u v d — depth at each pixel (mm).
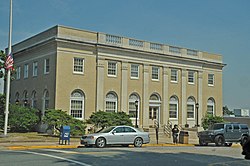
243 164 16766
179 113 47438
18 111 37188
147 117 44000
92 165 15008
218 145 31750
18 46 46281
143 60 44188
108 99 41062
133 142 26344
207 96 50812
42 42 39875
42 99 39781
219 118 47438
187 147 28984
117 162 16172
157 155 19750
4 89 48250
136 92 43375
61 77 37750
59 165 14750
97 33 40594
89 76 39750
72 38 38625
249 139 11266
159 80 45750
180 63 47875
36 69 41781
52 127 35656
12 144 26297
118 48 41625
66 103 37875
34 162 15531
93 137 25016
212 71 51812
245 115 66500
